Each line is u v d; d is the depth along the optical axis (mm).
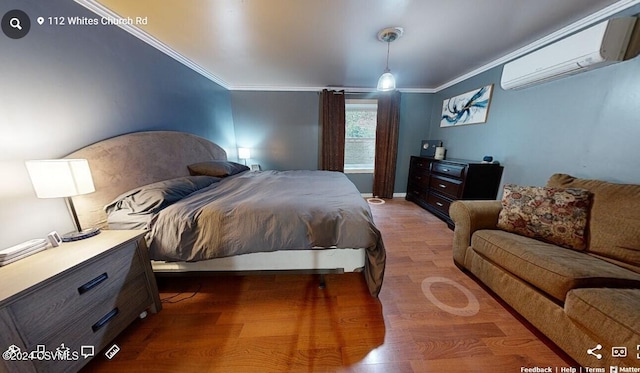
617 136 1572
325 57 2533
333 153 4066
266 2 1532
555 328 1140
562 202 1494
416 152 4289
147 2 1514
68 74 1358
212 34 1987
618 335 879
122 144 1640
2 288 799
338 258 1560
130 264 1248
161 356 1143
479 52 2406
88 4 1452
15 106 1131
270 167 4188
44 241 1119
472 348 1186
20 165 1153
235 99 3893
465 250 1827
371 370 1072
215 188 2088
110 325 1126
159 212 1476
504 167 2562
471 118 3078
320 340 1236
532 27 1884
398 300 1547
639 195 1289
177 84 2434
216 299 1563
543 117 2096
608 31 1424
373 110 4281
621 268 1198
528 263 1283
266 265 1569
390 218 3201
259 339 1242
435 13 1673
